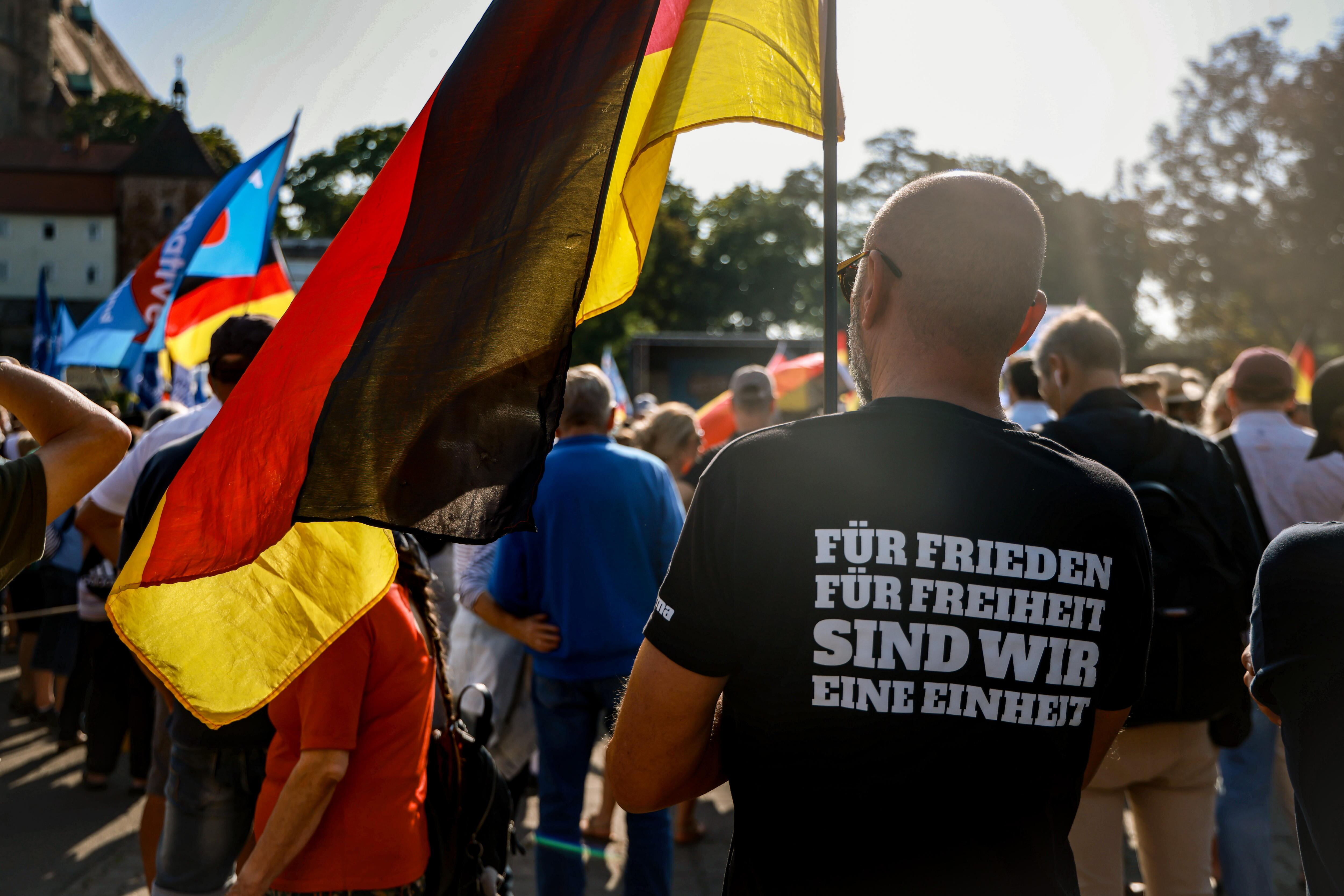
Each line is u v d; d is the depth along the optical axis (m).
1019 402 4.56
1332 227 31.03
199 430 3.43
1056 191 43.84
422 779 2.17
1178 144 32.53
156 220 72.88
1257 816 3.17
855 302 1.41
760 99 1.83
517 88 1.56
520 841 4.61
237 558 1.50
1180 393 5.72
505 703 3.84
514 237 1.50
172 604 1.63
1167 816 2.64
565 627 3.27
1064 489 1.27
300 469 1.48
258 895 1.94
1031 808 1.22
